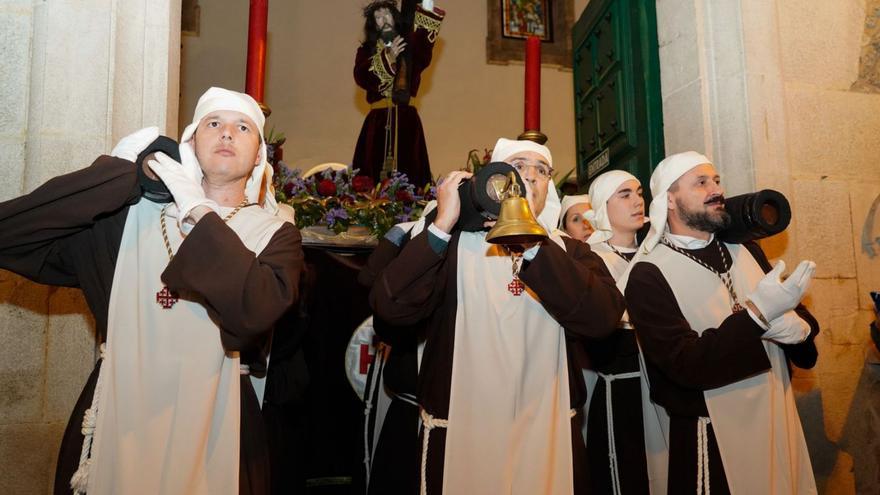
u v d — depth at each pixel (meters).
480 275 1.99
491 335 1.93
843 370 2.84
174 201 1.69
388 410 2.41
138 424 1.60
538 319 1.97
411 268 1.86
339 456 2.91
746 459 2.12
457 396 1.89
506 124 7.64
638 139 3.58
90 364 2.17
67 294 2.17
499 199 1.79
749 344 2.07
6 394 2.09
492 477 1.82
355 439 2.93
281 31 7.34
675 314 2.23
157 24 2.38
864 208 2.99
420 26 3.93
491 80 7.70
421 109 7.50
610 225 2.90
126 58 2.31
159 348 1.66
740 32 2.97
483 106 7.63
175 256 1.58
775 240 2.85
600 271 2.09
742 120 2.93
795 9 3.07
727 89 3.01
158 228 1.75
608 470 2.43
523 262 1.90
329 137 7.26
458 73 7.65
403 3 4.11
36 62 2.20
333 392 2.94
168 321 1.68
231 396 1.71
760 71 2.95
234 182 1.86
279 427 2.37
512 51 7.78
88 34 2.24
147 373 1.64
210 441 1.67
